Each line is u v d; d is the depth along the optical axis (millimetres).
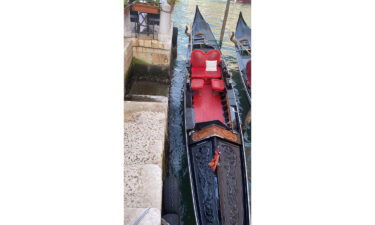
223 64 4488
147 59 4344
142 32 4250
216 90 4734
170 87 4453
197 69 4555
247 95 4387
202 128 4387
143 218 3939
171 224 4094
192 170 4238
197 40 4395
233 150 4254
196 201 4125
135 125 4352
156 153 4309
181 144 4375
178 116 4453
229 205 4059
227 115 4445
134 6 4180
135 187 4102
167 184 4246
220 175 4078
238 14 4301
